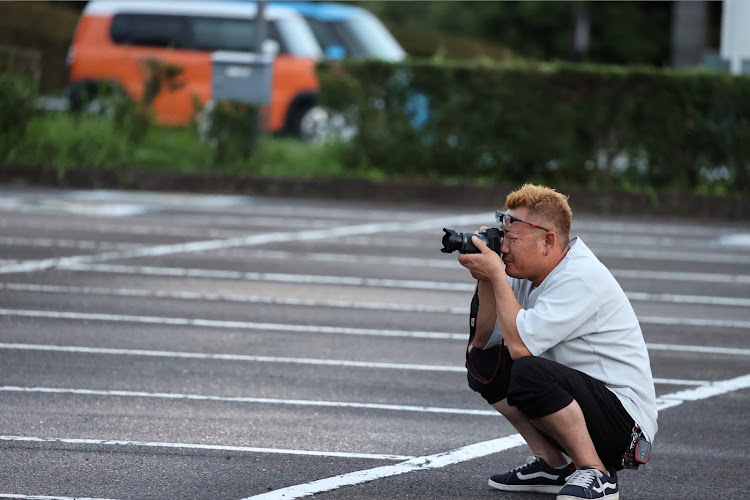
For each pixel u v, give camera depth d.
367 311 20.08
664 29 84.62
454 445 12.53
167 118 45.19
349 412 13.73
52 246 25.81
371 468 11.59
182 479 11.00
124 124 40.81
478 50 77.56
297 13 46.91
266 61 40.44
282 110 45.28
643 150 38.97
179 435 12.48
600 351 10.27
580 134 39.25
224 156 40.44
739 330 19.62
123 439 12.26
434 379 15.54
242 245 27.12
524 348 10.16
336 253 26.53
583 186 39.50
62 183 38.84
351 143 40.38
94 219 30.84
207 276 22.88
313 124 45.50
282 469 11.45
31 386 14.30
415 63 39.62
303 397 14.33
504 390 10.91
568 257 10.43
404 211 35.97
